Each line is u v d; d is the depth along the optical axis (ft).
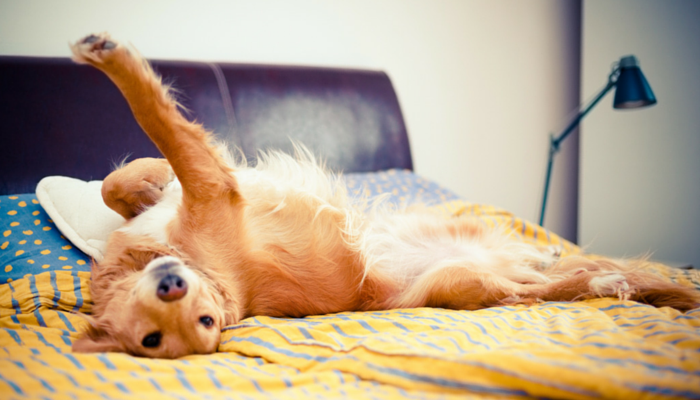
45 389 2.43
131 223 3.75
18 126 4.98
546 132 9.01
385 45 7.68
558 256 4.91
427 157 8.14
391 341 2.78
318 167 4.21
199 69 5.96
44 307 3.44
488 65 8.45
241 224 3.67
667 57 7.65
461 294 4.05
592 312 3.41
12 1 5.36
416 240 4.54
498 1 8.43
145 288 3.08
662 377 2.25
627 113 8.02
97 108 5.31
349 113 6.86
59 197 4.02
